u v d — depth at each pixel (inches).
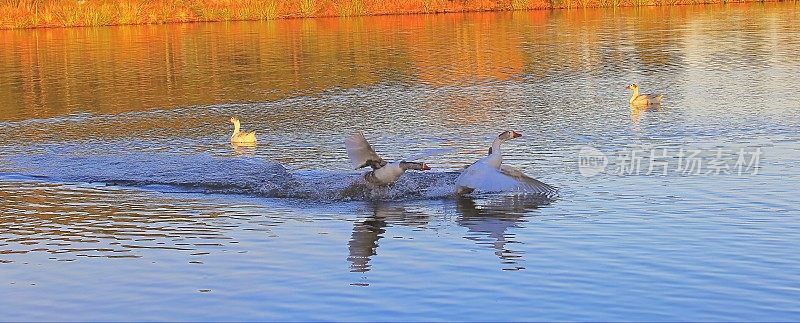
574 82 1188.5
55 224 549.6
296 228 533.3
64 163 745.0
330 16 2529.5
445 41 1742.1
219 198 612.1
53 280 445.7
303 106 1061.8
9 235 526.3
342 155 762.2
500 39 1748.3
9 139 894.4
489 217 547.8
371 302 404.5
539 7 2632.9
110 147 834.2
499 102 1040.2
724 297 398.6
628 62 1365.7
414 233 516.7
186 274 449.7
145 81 1320.1
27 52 1752.0
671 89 1091.3
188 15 2484.0
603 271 435.8
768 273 426.6
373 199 603.8
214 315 395.5
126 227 539.8
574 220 531.8
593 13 2384.4
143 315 398.3
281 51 1656.0
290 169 707.4
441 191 613.3
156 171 700.7
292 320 387.2
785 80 1115.3
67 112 1068.5
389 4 2593.5
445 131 867.4
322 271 449.1
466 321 379.2
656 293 405.1
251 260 469.4
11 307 411.8
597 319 378.0
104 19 2427.4
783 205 548.4
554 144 777.6
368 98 1106.7
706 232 495.8
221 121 978.1
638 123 869.8
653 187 608.4
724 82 1126.4
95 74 1407.5
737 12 2245.3
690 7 2482.8
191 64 1503.4
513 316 383.6
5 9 2417.6
